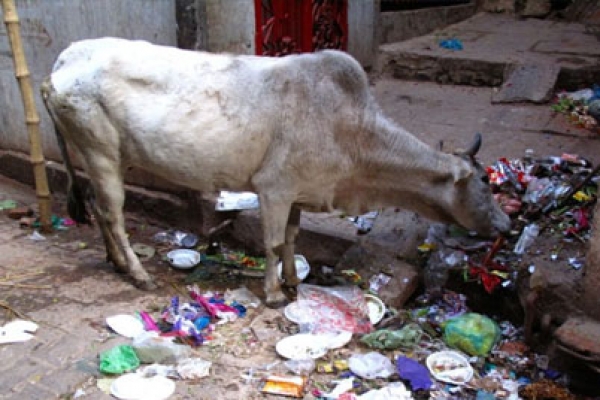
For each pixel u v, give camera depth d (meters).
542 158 4.98
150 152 3.64
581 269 3.53
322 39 6.23
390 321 3.69
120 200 3.96
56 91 3.69
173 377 3.21
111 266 4.41
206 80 3.51
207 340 3.53
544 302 3.47
